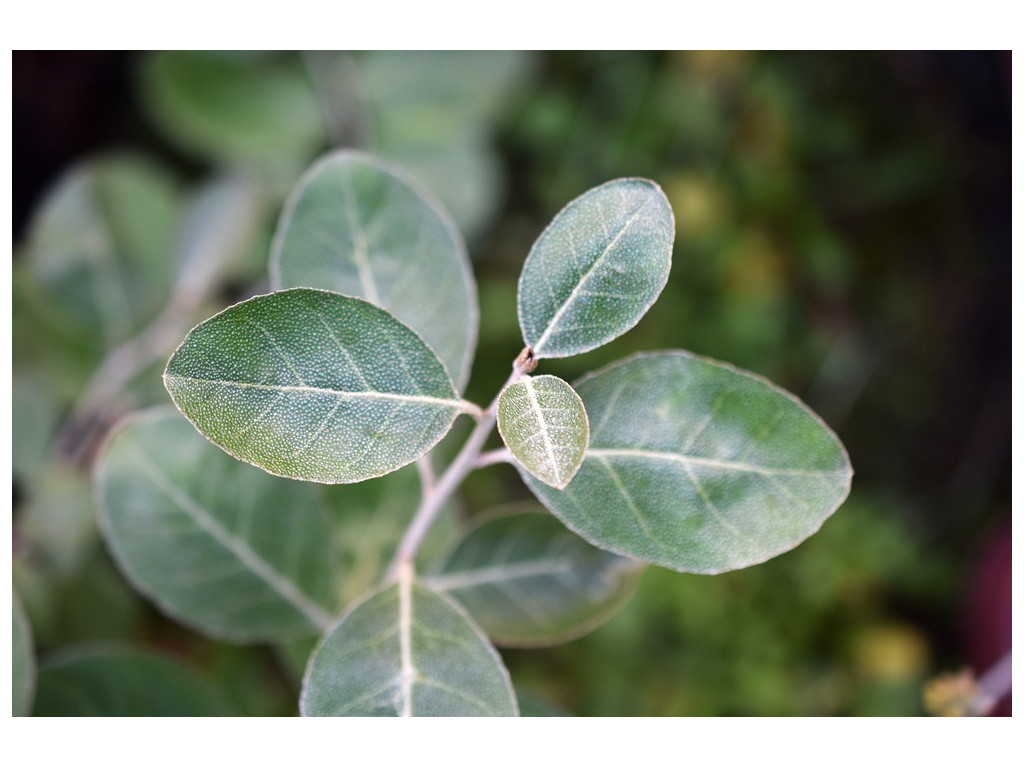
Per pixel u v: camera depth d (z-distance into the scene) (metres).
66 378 0.45
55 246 0.44
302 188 0.27
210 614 0.30
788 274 0.68
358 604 0.26
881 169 0.69
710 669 0.62
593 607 0.30
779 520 0.23
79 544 0.44
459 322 0.27
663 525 0.23
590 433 0.24
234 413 0.21
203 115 0.50
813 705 0.62
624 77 0.66
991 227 0.70
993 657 0.56
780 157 0.67
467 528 0.31
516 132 0.65
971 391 0.70
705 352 0.65
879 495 0.68
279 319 0.21
